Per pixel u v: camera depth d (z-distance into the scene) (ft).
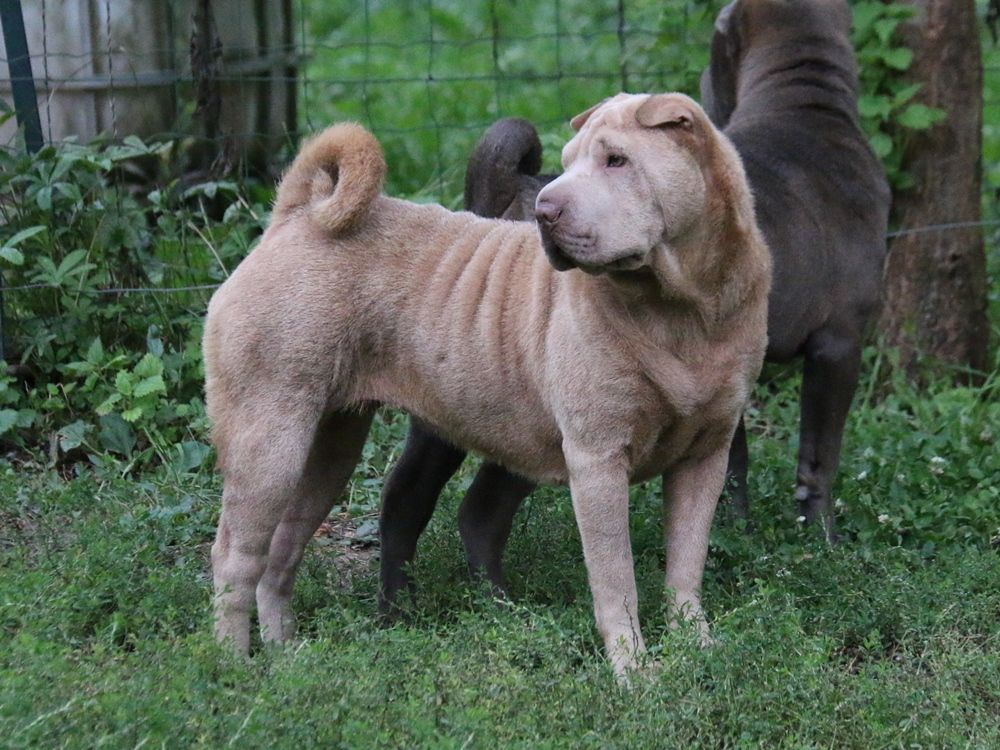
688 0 40.14
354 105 57.67
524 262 23.85
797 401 37.19
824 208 28.99
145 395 32.07
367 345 24.27
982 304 38.37
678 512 23.76
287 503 23.97
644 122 21.15
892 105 36.73
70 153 33.42
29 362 33.81
